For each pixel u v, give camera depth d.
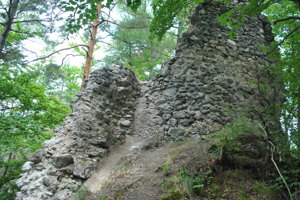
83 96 6.20
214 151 4.39
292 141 4.23
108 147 5.79
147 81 7.46
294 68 5.36
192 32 6.95
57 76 11.43
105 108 6.37
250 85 6.58
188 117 6.09
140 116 6.81
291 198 3.37
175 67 6.86
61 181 4.59
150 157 5.28
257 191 3.69
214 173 4.00
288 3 7.93
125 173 4.79
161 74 7.05
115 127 6.38
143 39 11.95
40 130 6.84
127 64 13.32
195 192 3.72
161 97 6.76
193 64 6.61
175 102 6.44
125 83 7.02
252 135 4.64
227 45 6.91
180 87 6.53
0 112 7.49
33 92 7.77
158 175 4.39
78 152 5.20
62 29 7.55
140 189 4.18
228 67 6.66
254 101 6.37
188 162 4.41
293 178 3.80
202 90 6.28
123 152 5.83
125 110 6.80
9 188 7.93
